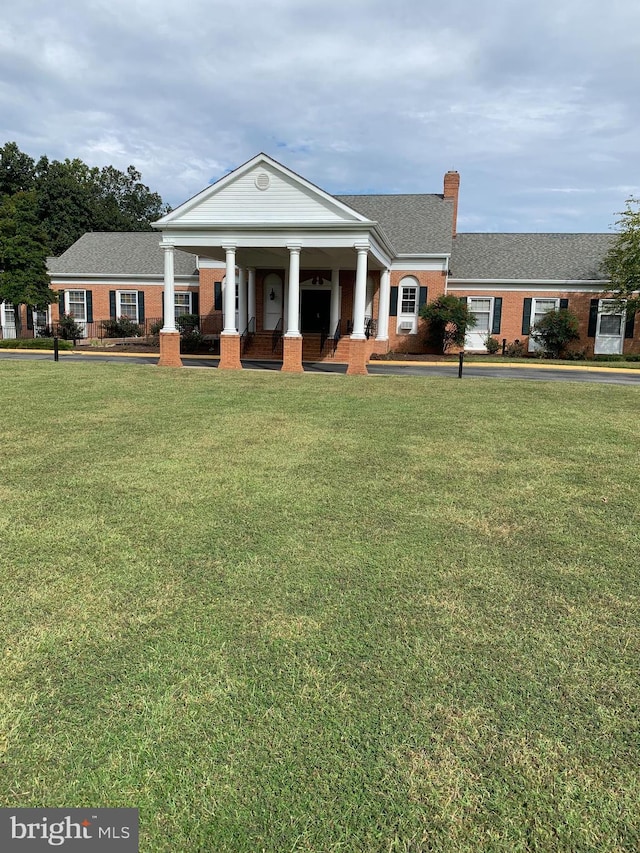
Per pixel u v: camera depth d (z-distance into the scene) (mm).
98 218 49594
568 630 2939
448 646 2777
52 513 4477
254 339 24141
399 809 1896
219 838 1799
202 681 2492
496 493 5133
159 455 6316
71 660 2625
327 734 2199
